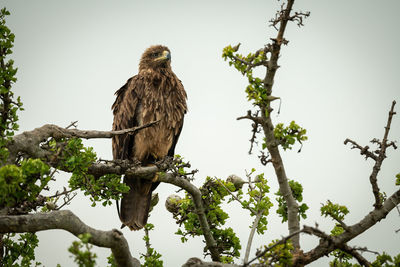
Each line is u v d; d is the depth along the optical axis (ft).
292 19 23.98
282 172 26.61
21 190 22.91
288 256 23.16
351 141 27.45
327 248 25.73
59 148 26.35
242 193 35.55
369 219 26.25
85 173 29.04
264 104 24.89
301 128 25.09
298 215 28.19
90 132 28.48
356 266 26.99
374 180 26.50
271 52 24.57
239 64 24.94
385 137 26.94
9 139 24.68
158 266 32.42
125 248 25.72
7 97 25.13
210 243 34.47
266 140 25.76
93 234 24.57
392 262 25.13
